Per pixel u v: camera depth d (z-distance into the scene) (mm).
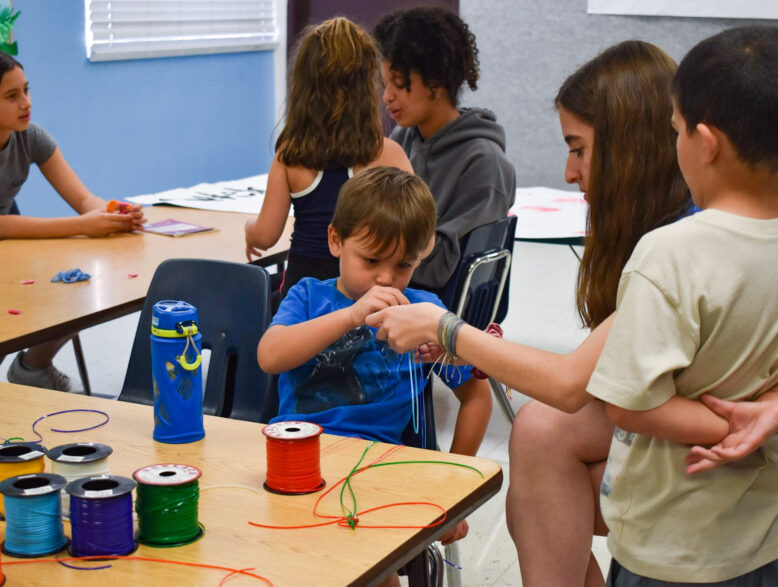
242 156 7059
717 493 1190
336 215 1711
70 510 1073
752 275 1110
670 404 1147
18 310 2084
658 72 1384
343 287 1754
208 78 6555
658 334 1117
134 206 2924
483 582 2367
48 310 2092
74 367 3922
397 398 1673
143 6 5863
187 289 2035
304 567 1047
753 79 1080
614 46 1455
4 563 1047
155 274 2051
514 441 1646
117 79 5754
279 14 7191
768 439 1132
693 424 1148
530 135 6672
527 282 5406
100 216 2859
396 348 1453
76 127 5500
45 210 5293
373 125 2350
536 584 1606
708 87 1109
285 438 1229
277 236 2443
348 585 1011
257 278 1985
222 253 2666
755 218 1126
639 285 1134
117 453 1375
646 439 1242
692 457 1176
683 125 1161
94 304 2145
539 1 6445
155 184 6203
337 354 1682
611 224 1425
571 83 1463
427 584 1431
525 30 6520
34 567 1038
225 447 1414
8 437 1423
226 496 1233
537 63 6539
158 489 1079
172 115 6258
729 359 1151
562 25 6430
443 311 1414
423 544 1148
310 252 2377
